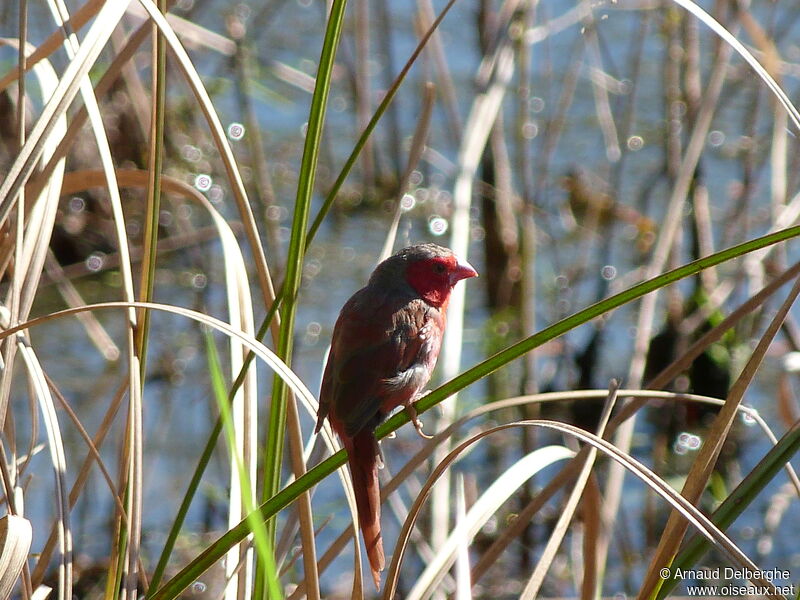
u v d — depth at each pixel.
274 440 5.55
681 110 14.62
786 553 10.34
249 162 17.06
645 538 10.57
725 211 15.59
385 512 10.49
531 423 4.88
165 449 11.59
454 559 5.36
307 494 5.24
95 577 9.60
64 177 7.00
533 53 19.28
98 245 15.10
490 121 9.35
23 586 5.35
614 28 19.61
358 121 16.66
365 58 16.44
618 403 10.66
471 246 15.79
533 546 10.52
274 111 18.62
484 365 5.33
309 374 12.79
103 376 12.46
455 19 20.14
